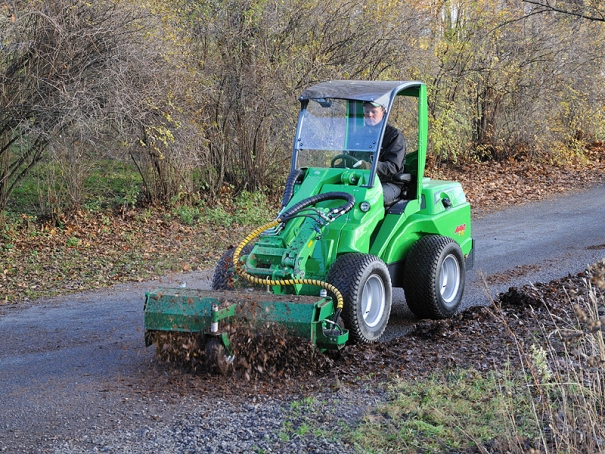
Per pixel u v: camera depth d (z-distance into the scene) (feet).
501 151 70.33
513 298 25.79
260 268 21.36
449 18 66.13
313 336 19.02
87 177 46.37
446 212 26.30
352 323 20.85
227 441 15.47
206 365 20.08
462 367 19.06
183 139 44.52
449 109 64.18
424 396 17.20
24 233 41.52
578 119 73.05
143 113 40.88
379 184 23.39
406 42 56.03
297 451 14.82
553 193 57.82
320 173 23.52
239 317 19.35
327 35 52.70
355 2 52.70
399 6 56.34
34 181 44.42
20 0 38.83
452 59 65.31
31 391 19.11
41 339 24.23
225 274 22.04
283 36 50.70
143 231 43.27
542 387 16.80
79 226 43.11
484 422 15.65
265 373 19.57
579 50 69.77
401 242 24.32
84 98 39.01
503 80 68.08
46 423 16.90
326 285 20.33
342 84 24.52
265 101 49.39
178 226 44.65
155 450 15.25
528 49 68.18
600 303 23.30
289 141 50.88
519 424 15.47
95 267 35.88
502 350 20.24
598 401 15.70
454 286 25.91
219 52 49.14
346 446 14.89
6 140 41.75
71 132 41.27
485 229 44.14
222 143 50.39
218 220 46.32
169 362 20.95
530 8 67.97
